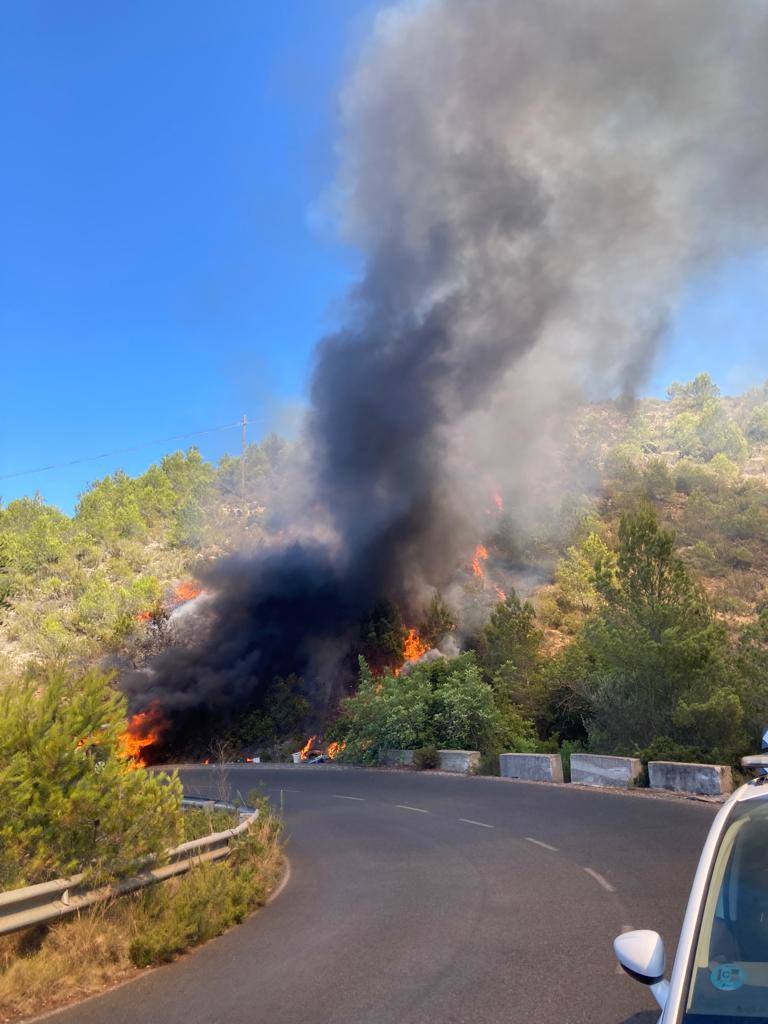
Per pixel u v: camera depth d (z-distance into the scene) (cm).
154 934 732
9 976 625
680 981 285
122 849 793
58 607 6262
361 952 715
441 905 877
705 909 311
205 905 823
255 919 883
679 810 1427
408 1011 556
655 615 2073
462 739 2741
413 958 683
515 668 3039
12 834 715
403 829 1470
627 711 2062
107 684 888
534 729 2853
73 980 661
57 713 828
